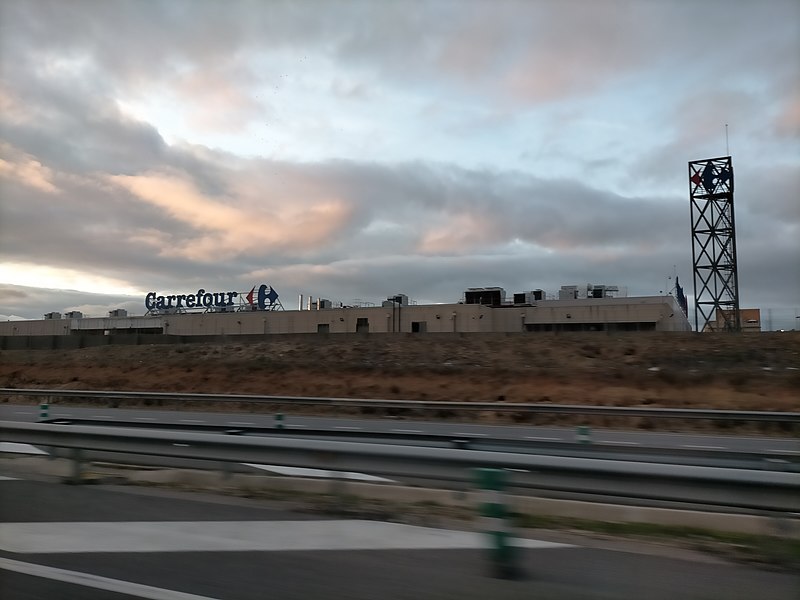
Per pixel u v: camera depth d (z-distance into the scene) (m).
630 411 18.75
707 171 58.91
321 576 4.80
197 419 20.70
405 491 7.83
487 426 19.53
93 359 42.91
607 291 70.56
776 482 5.16
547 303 62.56
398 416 22.34
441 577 4.78
